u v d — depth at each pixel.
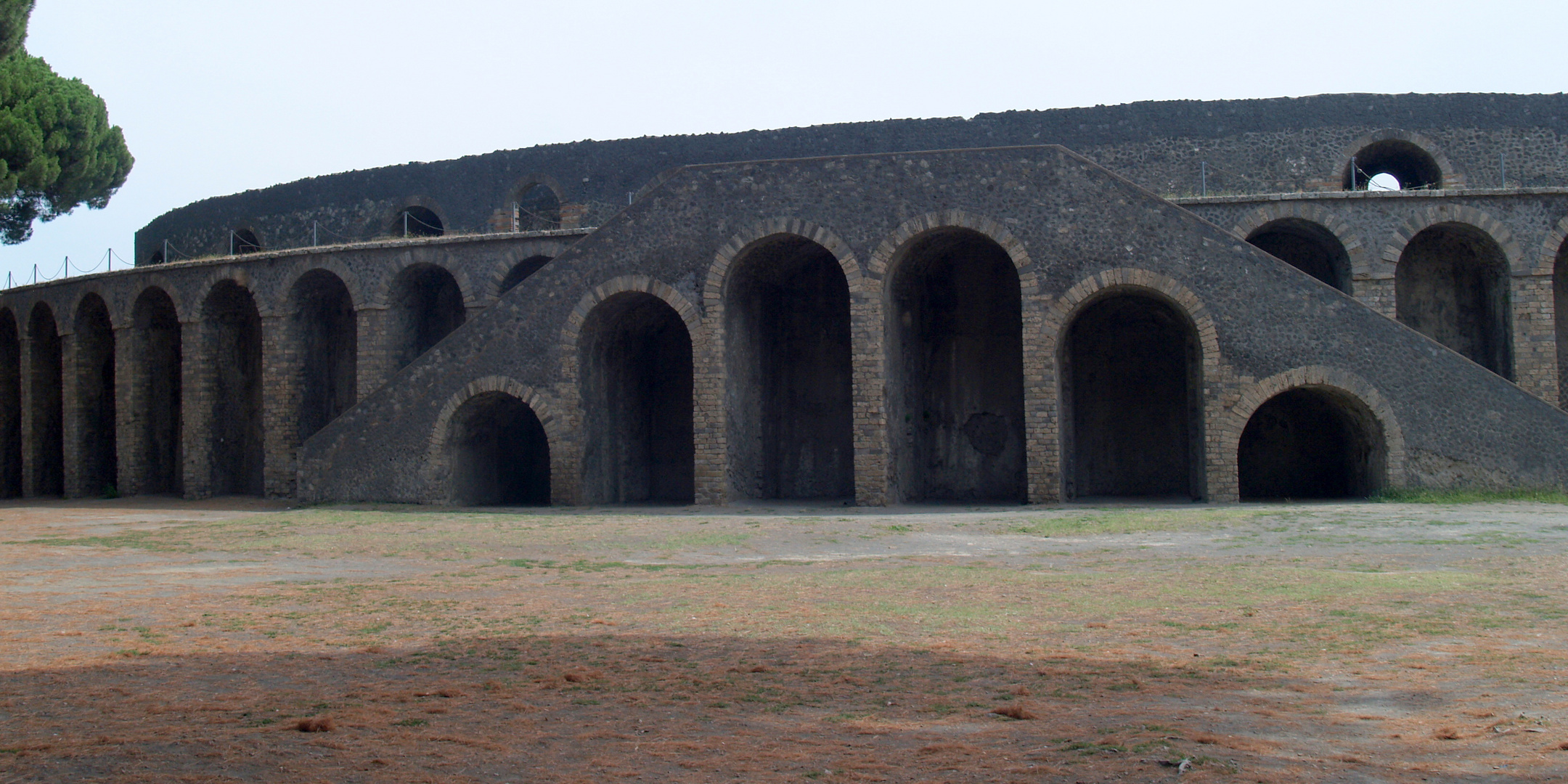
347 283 26.27
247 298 29.67
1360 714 5.96
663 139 28.80
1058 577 11.53
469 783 4.96
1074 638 8.32
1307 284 19.23
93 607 10.56
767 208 21.48
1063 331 20.83
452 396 22.59
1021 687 6.80
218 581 12.54
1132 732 5.64
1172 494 23.41
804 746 5.56
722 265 21.58
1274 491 22.88
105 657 8.16
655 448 26.06
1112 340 24.20
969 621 9.08
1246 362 19.38
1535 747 5.22
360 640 8.81
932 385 24.91
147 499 28.34
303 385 27.34
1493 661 7.16
